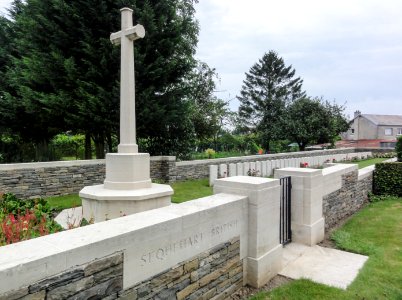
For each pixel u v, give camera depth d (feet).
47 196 26.63
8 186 24.35
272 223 12.50
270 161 43.62
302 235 16.52
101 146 39.22
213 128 55.31
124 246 6.91
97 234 6.77
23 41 34.96
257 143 108.27
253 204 11.46
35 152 45.16
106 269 6.54
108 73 33.27
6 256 5.42
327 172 19.36
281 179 16.16
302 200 16.49
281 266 13.24
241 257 11.25
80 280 6.03
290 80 143.33
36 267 5.33
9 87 40.83
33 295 5.30
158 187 20.04
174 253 8.29
